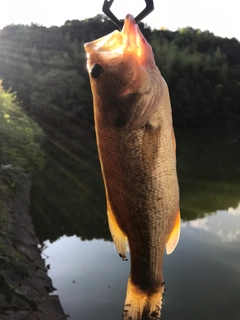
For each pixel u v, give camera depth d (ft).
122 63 0.94
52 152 11.46
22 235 3.86
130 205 0.99
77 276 3.49
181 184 7.53
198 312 2.90
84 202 6.13
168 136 0.98
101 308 2.96
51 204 5.86
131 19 0.96
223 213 5.45
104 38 1.02
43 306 2.70
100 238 4.52
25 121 8.12
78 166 9.48
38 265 3.43
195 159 11.17
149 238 1.00
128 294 1.04
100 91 0.96
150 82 0.95
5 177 4.28
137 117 0.95
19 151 5.64
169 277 3.46
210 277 3.44
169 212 1.00
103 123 0.97
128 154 0.97
